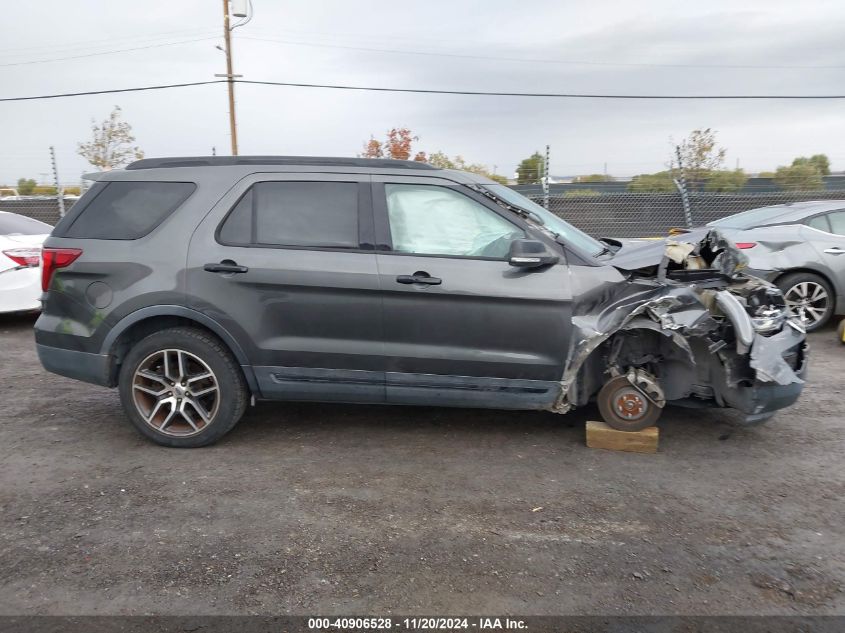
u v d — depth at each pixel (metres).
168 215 4.44
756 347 4.09
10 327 8.95
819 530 3.46
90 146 24.34
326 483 3.98
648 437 4.41
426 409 5.29
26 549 3.23
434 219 4.36
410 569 3.08
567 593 2.91
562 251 4.30
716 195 13.84
